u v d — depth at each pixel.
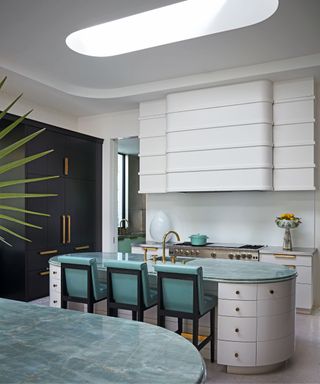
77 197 5.67
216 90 4.77
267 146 4.52
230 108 4.68
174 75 4.73
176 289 2.77
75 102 5.52
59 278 3.50
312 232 4.74
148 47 3.87
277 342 2.81
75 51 3.93
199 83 4.70
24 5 3.01
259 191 5.03
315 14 3.18
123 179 8.73
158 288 2.82
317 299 4.64
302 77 4.46
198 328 2.98
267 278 2.78
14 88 4.84
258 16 3.32
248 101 4.59
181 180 4.95
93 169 6.04
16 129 4.80
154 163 5.33
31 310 1.85
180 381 1.09
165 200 5.65
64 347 1.36
